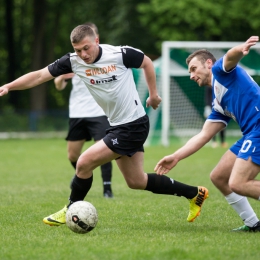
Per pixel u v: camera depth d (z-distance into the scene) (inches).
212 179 848.9
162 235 807.7
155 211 1059.3
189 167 1947.6
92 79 844.0
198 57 834.2
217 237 789.2
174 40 4060.0
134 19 4429.1
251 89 784.3
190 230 860.0
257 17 4023.1
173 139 3184.1
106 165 1272.1
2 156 2527.1
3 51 5595.5
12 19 5142.7
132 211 1057.5
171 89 3171.8
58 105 5684.1
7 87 844.0
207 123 855.7
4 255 689.0
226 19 4055.1
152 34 4279.0
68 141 1290.6
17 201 1218.0
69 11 5428.2
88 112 1256.2
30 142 3580.2
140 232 841.5
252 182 779.4
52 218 878.4
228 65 766.5
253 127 784.9
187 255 668.7
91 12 4817.9
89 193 1352.1
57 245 742.5
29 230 865.5
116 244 745.0
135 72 3024.1
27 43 5561.0
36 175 1790.1
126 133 847.7
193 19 3986.2
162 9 3986.2
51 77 858.8
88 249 712.4
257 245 730.2
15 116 4229.8
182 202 1187.9
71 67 853.2
